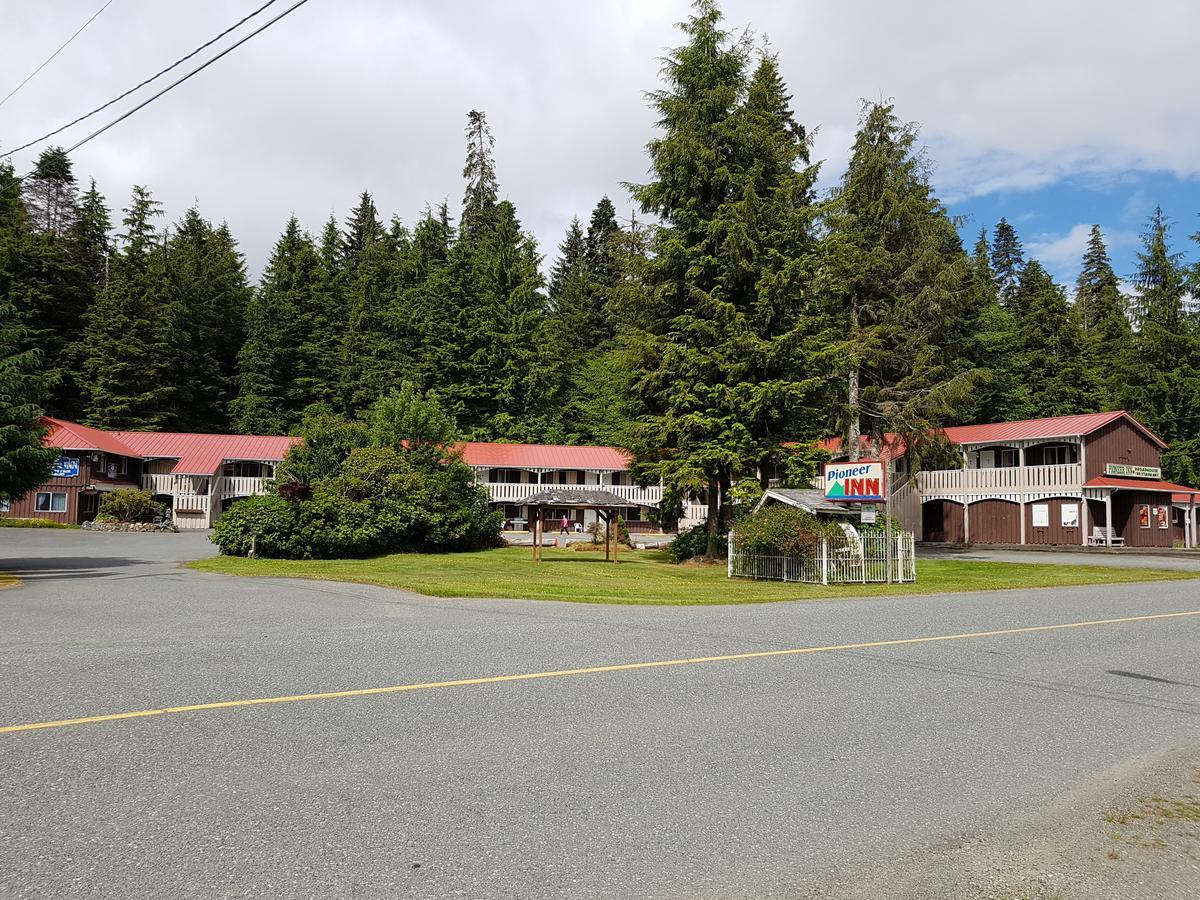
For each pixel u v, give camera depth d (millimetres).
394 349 61469
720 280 25312
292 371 62750
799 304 25547
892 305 33781
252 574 18797
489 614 12180
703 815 4324
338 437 30172
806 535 19969
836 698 6961
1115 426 39781
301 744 5246
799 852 3932
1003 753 5613
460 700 6484
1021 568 25875
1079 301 78625
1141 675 8398
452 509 30438
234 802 4262
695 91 26422
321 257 71375
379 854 3715
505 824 4105
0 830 3842
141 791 4371
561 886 3471
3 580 16453
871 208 33719
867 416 33344
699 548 27281
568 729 5785
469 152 77938
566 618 11852
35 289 55188
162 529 39719
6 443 17328
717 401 24766
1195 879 3850
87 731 5379
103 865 3514
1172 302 53812
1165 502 41281
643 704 6543
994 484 41531
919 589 18812
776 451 25047
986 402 53438
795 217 25562
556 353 64812
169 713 5863
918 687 7484
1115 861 4016
